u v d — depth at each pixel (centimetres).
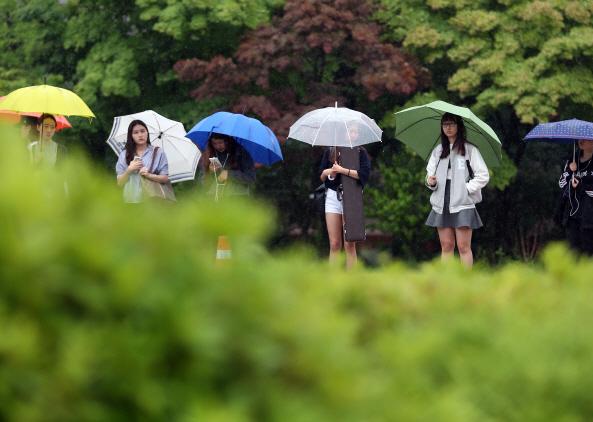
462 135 1970
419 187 4622
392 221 4603
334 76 4706
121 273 252
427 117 2233
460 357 415
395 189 4609
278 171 5003
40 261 248
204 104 4619
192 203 296
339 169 2134
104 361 247
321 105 4200
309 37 3997
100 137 5028
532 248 5053
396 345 400
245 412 258
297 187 5044
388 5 4688
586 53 4269
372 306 525
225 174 1938
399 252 4744
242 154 1981
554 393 395
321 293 402
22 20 5153
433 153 2028
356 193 2142
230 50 4806
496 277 661
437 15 4694
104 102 4772
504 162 4650
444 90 4775
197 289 271
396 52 4325
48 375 243
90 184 280
